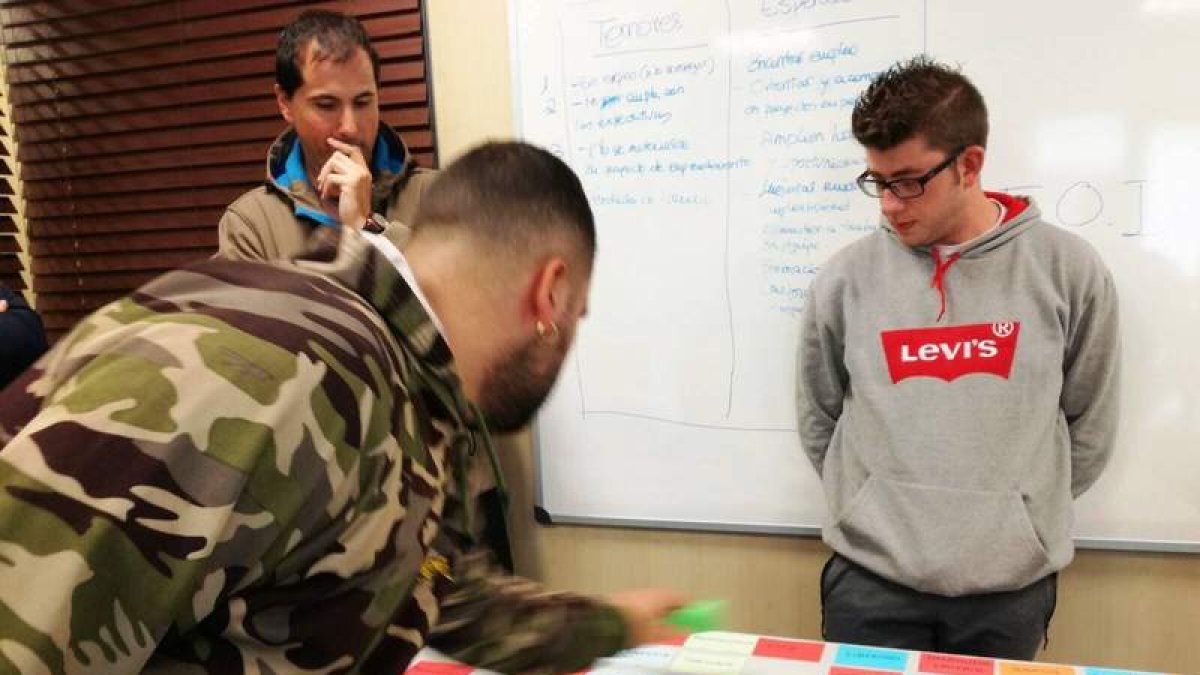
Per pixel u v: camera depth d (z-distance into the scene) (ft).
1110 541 5.82
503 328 2.31
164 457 1.57
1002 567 4.88
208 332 1.73
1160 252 5.55
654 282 6.50
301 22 5.60
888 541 5.08
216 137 7.34
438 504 2.07
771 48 6.04
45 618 1.44
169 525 1.56
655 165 6.38
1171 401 5.64
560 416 6.82
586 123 6.48
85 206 7.84
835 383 5.59
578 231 2.39
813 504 6.38
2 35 7.79
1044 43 5.56
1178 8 5.32
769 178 6.17
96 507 1.51
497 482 2.51
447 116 6.85
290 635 1.77
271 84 7.12
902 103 4.64
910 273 5.17
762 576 6.64
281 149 6.04
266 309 1.83
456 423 2.22
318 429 1.72
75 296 8.05
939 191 4.79
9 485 1.51
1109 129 5.52
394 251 2.25
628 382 6.64
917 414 5.05
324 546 1.76
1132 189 5.54
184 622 1.63
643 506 6.75
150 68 7.43
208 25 7.20
